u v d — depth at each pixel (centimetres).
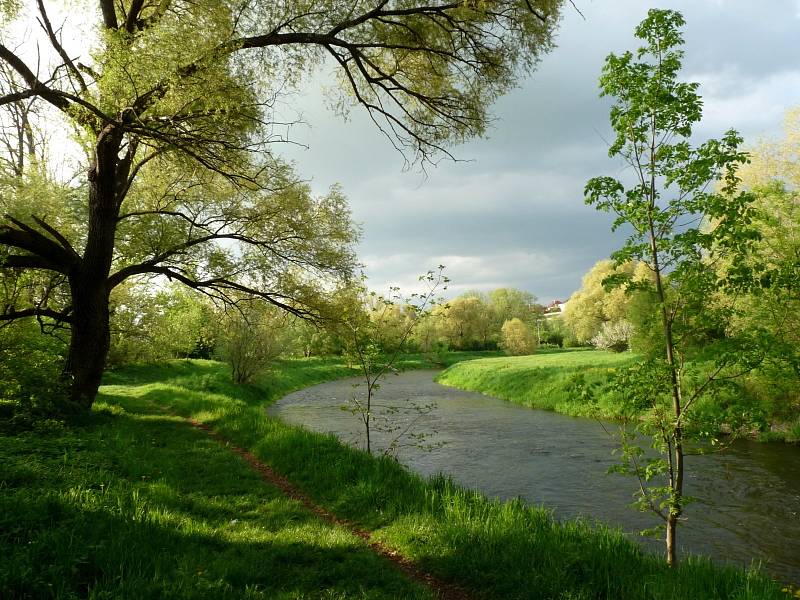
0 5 1020
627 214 575
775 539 853
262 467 1065
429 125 1409
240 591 414
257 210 1565
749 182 1934
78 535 444
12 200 1431
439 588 532
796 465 1319
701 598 449
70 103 1034
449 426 2103
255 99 1018
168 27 964
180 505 691
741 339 521
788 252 1230
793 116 1905
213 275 1570
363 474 905
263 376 3228
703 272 541
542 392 2842
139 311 2408
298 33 1115
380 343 1214
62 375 1255
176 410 1919
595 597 479
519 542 593
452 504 743
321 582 490
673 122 542
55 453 821
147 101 950
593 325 7112
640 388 549
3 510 479
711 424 524
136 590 368
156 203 1600
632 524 927
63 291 1659
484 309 10525
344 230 1636
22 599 339
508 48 1239
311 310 1617
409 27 1238
